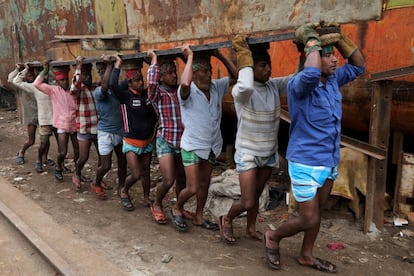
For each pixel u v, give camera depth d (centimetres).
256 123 303
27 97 620
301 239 362
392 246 344
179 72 581
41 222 411
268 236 308
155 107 363
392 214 396
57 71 516
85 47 567
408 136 395
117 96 396
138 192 503
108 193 507
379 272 307
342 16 383
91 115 483
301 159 273
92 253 342
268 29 453
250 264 319
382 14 354
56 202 477
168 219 415
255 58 294
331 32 262
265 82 304
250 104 299
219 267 315
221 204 421
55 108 526
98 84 492
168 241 364
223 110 566
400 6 341
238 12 483
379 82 337
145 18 629
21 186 539
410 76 346
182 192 363
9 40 1159
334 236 365
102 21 748
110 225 405
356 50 280
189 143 336
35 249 359
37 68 571
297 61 426
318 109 264
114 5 697
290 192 418
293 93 268
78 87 457
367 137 455
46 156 636
